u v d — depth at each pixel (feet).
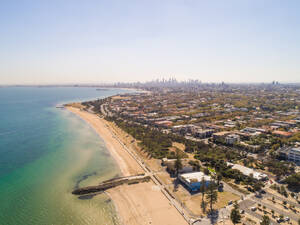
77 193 346.95
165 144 577.02
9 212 299.79
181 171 411.13
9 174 419.13
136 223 278.87
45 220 283.79
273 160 480.64
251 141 595.88
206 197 311.88
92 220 284.82
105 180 396.98
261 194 339.98
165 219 285.02
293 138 609.83
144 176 409.28
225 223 271.69
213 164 450.30
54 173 427.33
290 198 327.06
